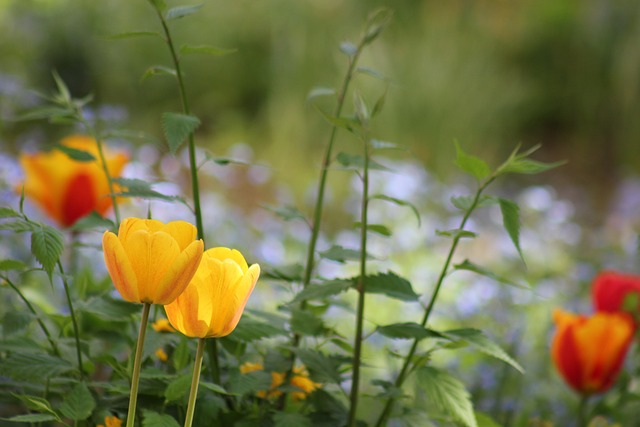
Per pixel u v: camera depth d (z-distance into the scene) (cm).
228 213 759
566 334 312
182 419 214
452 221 911
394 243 771
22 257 449
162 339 223
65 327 252
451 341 225
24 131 1045
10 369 204
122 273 167
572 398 431
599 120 1459
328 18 1282
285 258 719
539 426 346
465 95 1260
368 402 403
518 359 444
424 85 1238
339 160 238
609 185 1316
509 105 1351
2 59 1220
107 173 262
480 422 241
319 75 1255
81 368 218
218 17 1384
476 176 220
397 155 1179
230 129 1300
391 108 1219
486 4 1416
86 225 251
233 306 171
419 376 215
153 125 1302
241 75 1382
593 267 714
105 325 262
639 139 1403
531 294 616
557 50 1501
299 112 1224
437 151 1228
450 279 672
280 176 1127
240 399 231
